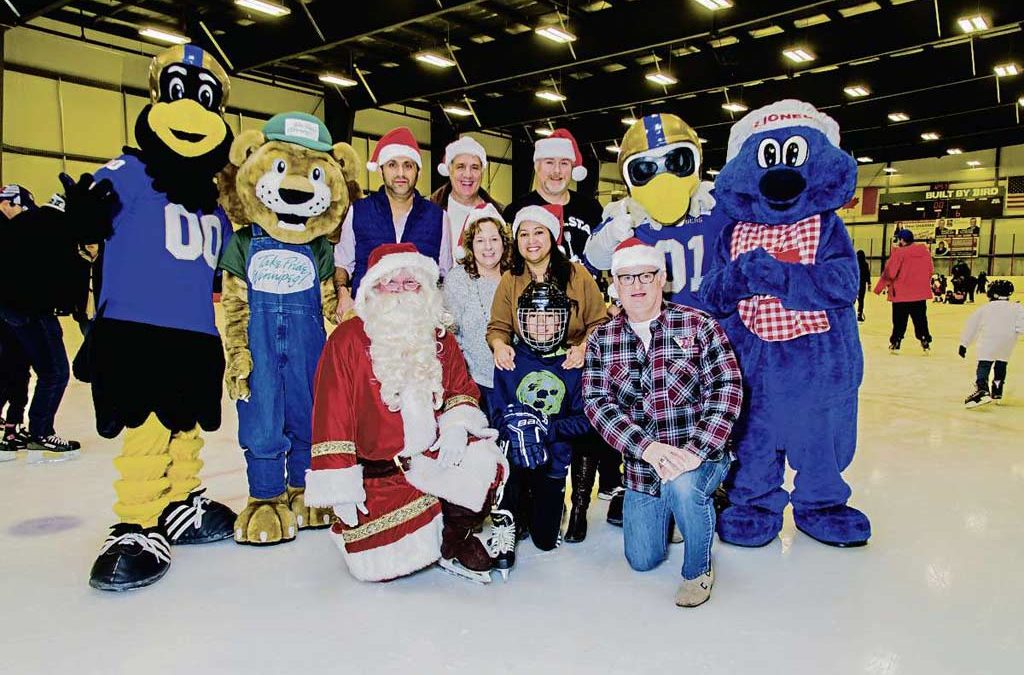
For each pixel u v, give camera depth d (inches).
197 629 77.7
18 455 155.2
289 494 111.3
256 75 612.7
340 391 87.8
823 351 100.3
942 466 147.0
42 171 485.1
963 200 1027.9
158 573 90.1
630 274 89.7
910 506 120.8
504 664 70.7
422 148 776.9
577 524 106.9
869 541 104.6
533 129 834.2
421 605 84.4
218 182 103.8
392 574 89.0
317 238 108.3
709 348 90.0
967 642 75.0
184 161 96.2
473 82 543.5
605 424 90.6
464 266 110.3
